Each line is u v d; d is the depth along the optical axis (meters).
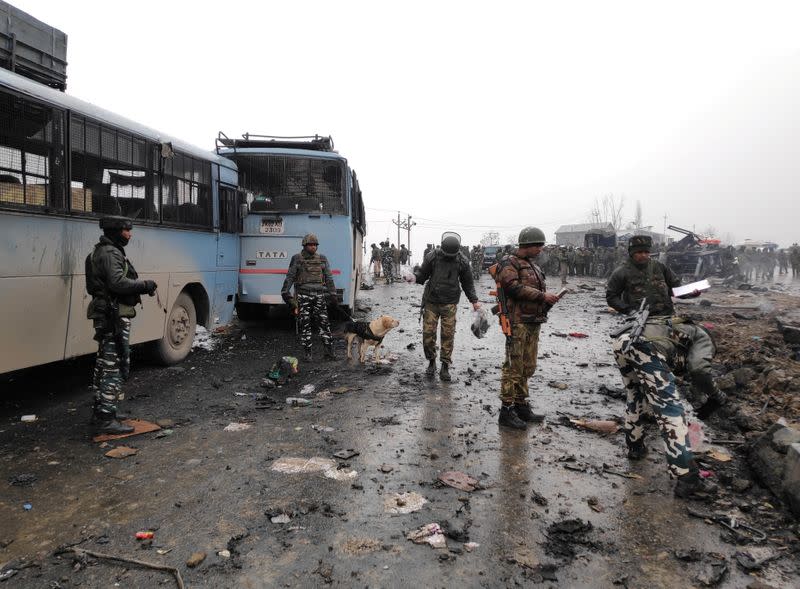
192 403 5.71
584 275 34.31
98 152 5.64
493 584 2.63
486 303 16.88
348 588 2.58
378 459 4.25
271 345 9.23
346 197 9.84
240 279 9.58
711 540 3.08
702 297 18.55
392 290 23.11
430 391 6.36
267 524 3.18
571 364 8.06
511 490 3.72
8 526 3.10
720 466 4.18
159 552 2.85
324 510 3.35
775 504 3.53
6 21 5.27
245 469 3.99
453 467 4.11
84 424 4.93
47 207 4.96
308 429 4.94
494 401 5.98
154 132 6.67
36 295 4.88
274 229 9.62
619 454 4.46
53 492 3.55
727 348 8.26
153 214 6.66
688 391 6.38
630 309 4.15
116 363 4.64
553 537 3.09
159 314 6.93
